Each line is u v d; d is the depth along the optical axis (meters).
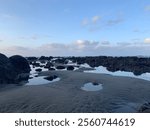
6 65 27.39
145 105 13.60
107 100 16.19
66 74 31.09
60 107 13.99
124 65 48.12
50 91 18.34
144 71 39.03
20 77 28.59
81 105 14.59
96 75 29.52
